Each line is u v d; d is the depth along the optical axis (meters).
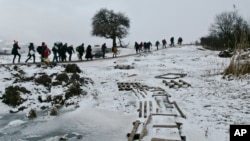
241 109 12.57
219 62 32.12
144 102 14.34
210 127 10.27
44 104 15.23
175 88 18.34
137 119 11.66
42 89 16.98
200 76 23.06
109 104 14.70
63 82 18.00
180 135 9.23
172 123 10.44
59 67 22.03
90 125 11.49
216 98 14.88
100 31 56.47
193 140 9.08
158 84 20.33
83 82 18.84
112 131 10.64
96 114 12.93
